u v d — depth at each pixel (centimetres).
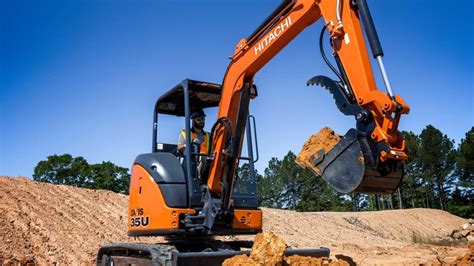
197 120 805
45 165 5347
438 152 5559
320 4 634
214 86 813
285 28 684
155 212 747
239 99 762
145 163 794
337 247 1658
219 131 761
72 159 5488
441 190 5800
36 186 1748
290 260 617
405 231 3194
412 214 3716
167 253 638
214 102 902
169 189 737
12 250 1143
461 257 823
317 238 1923
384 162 553
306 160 623
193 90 826
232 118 770
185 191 743
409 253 1491
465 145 5331
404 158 550
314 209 6091
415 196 6081
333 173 590
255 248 586
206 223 725
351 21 595
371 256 1399
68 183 5369
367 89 568
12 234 1245
